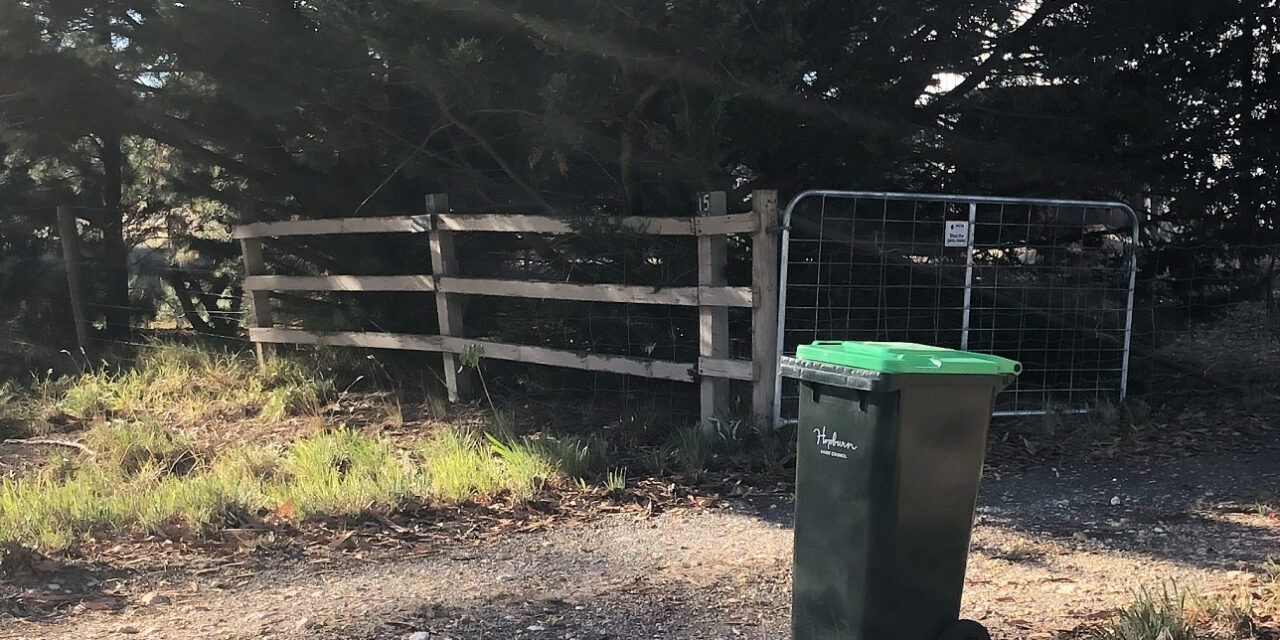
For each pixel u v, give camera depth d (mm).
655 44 6234
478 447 7047
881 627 3246
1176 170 8305
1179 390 8234
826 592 3346
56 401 9117
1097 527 5211
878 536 3201
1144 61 7969
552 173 8219
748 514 5629
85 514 5426
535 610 4148
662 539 5207
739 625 3953
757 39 6203
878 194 6789
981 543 5000
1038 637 3686
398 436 7691
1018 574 4523
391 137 8453
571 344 8438
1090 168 7738
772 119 6867
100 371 9883
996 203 7691
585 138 6828
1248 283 8914
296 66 7363
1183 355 9016
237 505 5586
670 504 5852
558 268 8789
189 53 7469
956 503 3279
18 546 4770
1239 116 8422
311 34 7359
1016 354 8086
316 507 5641
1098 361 8070
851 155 7527
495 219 7871
